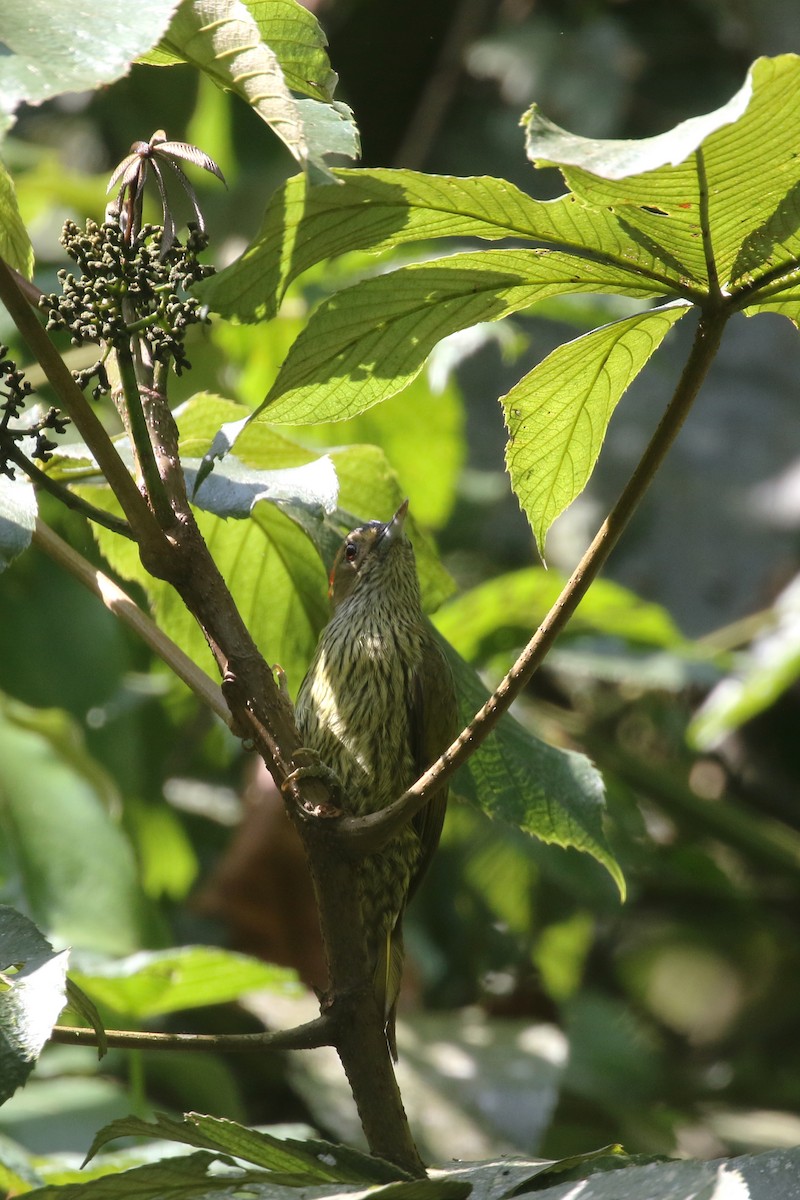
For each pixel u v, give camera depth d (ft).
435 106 45.52
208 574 14.10
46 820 28.58
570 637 36.70
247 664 14.16
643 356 14.32
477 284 13.35
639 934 46.75
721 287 12.94
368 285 13.03
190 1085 31.19
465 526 45.60
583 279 13.34
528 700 39.55
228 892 35.47
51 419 13.94
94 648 34.58
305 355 13.60
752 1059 43.21
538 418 14.84
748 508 44.75
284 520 20.61
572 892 39.88
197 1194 12.66
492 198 12.32
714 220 12.20
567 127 45.83
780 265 12.66
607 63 46.47
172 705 39.47
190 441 18.48
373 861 23.61
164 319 13.16
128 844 29.19
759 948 47.14
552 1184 13.47
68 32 10.46
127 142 45.01
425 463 37.68
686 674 35.55
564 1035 38.75
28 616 34.17
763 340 47.24
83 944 27.61
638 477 12.92
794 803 45.88
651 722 44.78
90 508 14.05
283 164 41.83
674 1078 41.19
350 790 25.21
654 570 44.42
